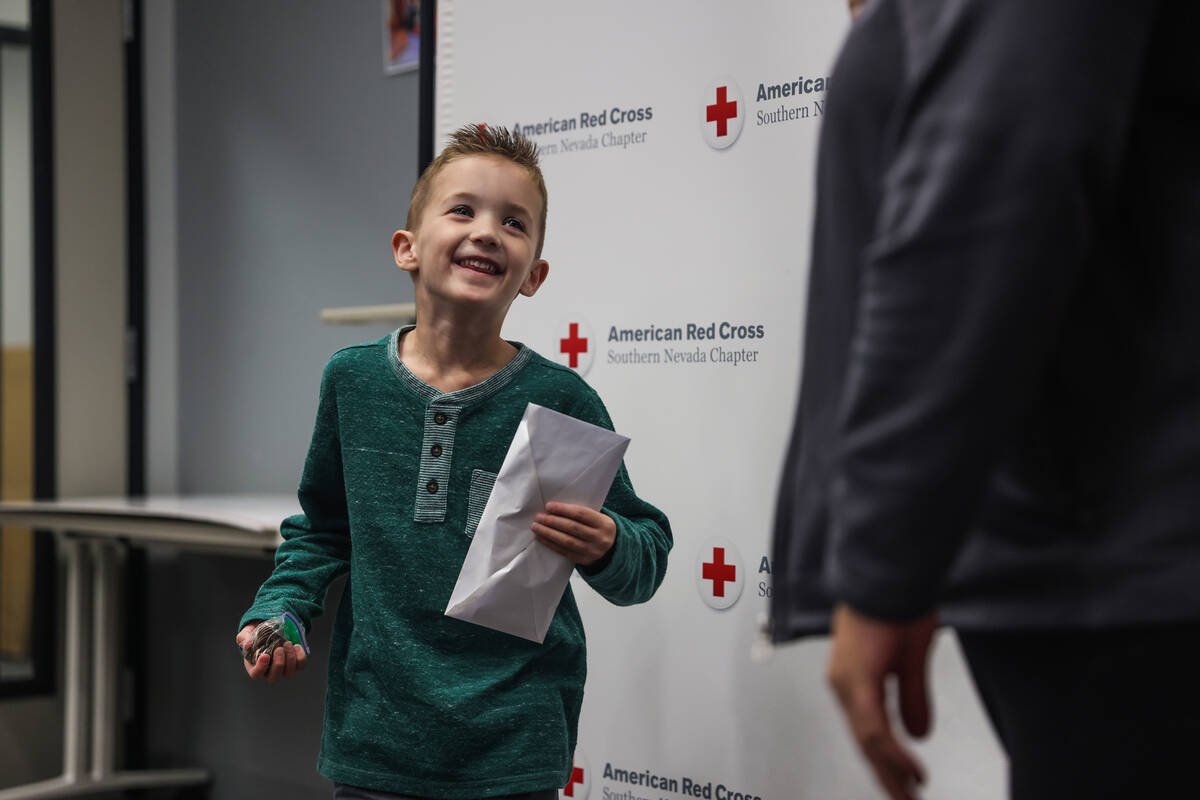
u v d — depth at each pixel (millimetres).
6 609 3311
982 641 616
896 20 634
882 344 532
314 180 3029
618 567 1269
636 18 1821
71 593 3004
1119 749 570
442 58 2066
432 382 1381
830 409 660
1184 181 572
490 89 2002
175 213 3506
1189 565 540
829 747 1602
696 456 1741
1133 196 578
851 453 545
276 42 3146
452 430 1342
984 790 1455
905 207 538
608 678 1822
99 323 3482
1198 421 556
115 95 3514
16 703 3279
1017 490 591
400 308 2512
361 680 1314
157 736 3408
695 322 1748
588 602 1850
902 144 564
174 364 3520
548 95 1925
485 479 1338
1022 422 585
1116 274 577
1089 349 580
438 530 1321
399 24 2777
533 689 1307
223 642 3193
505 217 1369
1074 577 565
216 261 3354
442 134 2066
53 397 3387
